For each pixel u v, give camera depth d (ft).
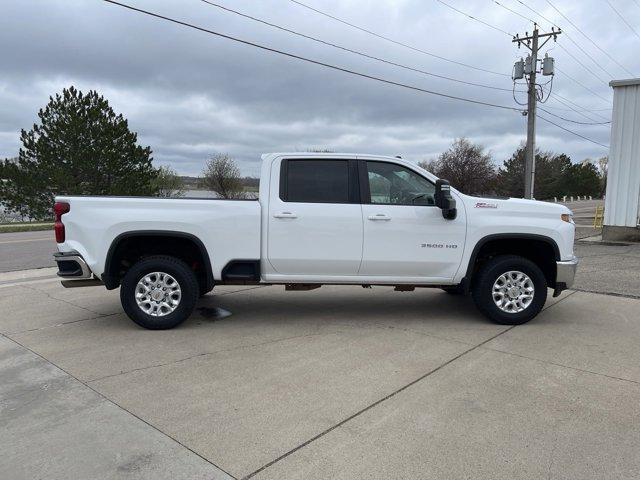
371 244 18.71
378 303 23.07
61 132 115.55
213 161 198.18
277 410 11.98
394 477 9.29
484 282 18.99
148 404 12.33
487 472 9.43
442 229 18.81
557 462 9.75
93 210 18.02
